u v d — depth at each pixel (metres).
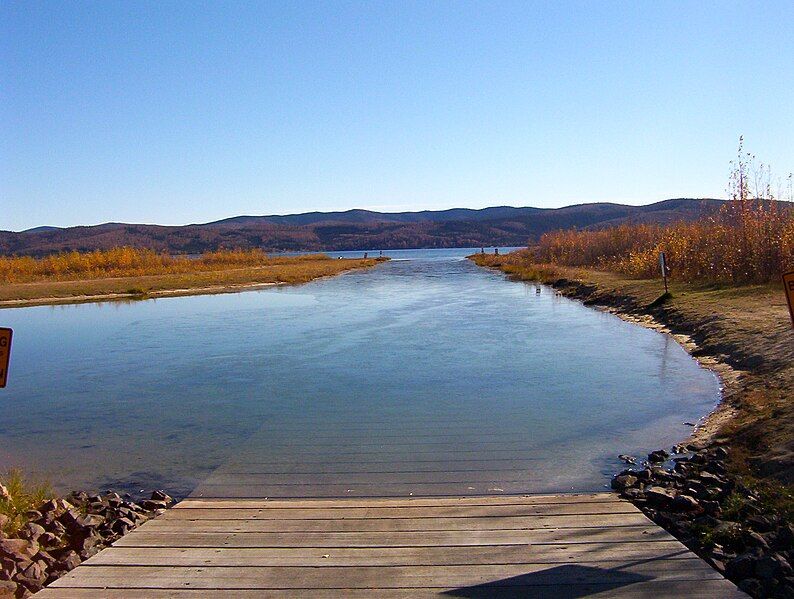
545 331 19.28
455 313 24.81
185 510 6.52
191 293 39.06
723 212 23.89
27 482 7.81
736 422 8.59
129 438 9.74
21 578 5.02
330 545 5.48
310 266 68.25
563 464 7.93
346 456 8.47
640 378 12.54
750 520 5.55
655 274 27.77
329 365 15.16
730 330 14.07
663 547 5.25
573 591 4.55
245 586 4.77
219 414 10.98
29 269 50.12
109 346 19.33
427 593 4.59
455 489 7.14
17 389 13.66
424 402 11.28
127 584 4.85
